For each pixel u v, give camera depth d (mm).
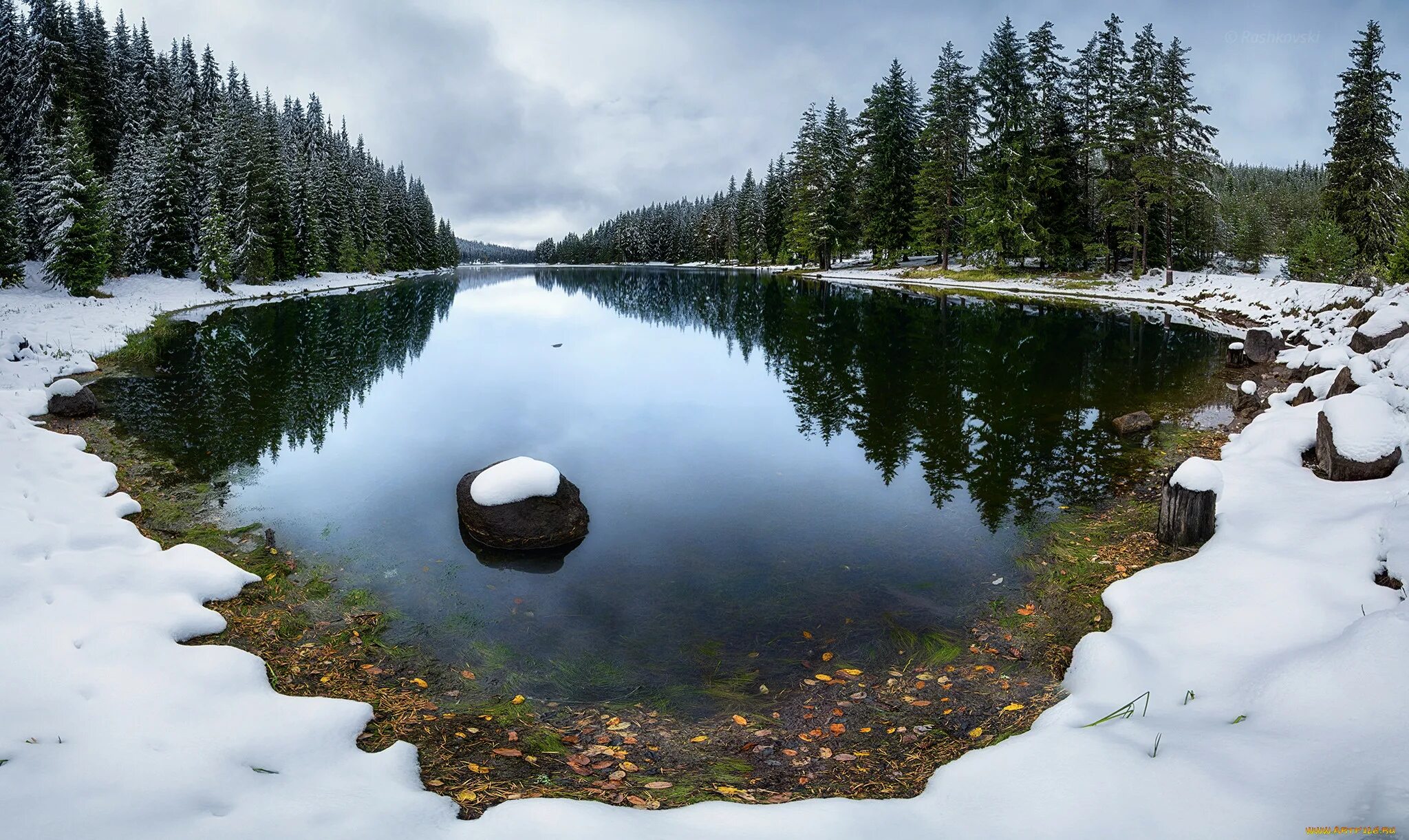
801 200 61344
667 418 13016
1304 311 21141
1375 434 6840
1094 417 12164
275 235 47250
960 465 9828
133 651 4391
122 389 14555
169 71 49812
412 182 95250
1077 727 3678
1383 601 4402
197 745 3443
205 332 24062
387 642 5281
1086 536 7102
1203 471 6262
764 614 5824
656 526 7848
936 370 16891
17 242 29531
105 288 33500
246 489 8828
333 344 22422
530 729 4207
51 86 37594
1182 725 3451
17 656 4137
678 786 3629
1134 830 2695
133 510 7723
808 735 4176
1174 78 34344
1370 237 34406
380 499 8609
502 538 7074
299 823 2844
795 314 30797
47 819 2695
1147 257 42750
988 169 42656
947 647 5191
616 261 148500
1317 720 3205
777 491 8992
